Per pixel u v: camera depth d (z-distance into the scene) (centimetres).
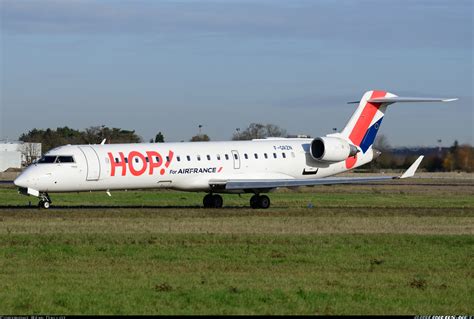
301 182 11550
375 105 13125
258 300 4712
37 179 10681
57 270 5694
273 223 9075
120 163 11150
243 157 12206
